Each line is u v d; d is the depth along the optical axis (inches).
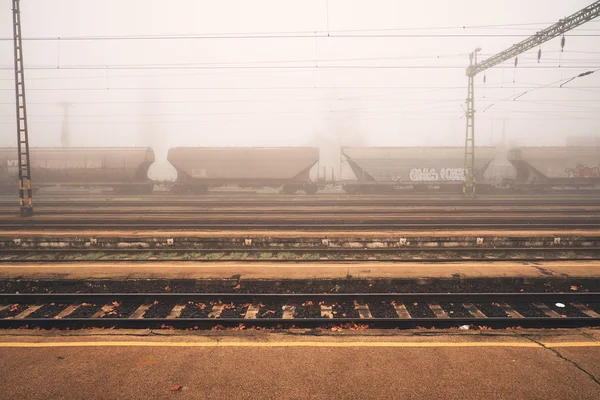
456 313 274.1
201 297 291.6
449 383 157.5
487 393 151.0
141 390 153.4
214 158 1111.6
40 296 291.0
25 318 253.0
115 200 925.2
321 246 470.3
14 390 153.4
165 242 476.7
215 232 522.3
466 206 792.9
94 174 1112.2
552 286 326.0
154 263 377.4
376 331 210.2
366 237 470.3
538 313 273.1
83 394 150.9
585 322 240.7
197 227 563.8
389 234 494.6
